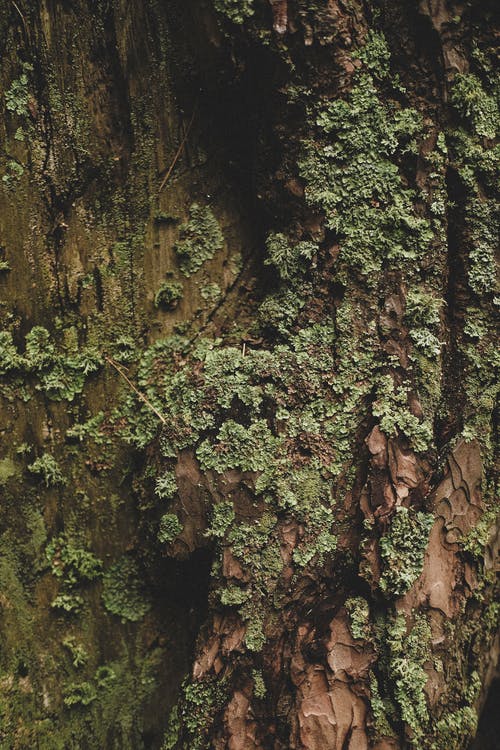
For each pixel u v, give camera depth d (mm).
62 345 1527
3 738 1443
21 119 1487
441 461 1379
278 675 1315
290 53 1333
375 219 1374
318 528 1346
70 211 1521
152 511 1489
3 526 1516
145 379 1528
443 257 1394
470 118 1389
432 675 1322
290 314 1408
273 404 1374
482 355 1414
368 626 1313
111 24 1477
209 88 1465
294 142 1390
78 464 1539
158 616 1560
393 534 1311
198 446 1371
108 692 1531
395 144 1378
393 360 1363
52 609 1526
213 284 1544
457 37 1378
